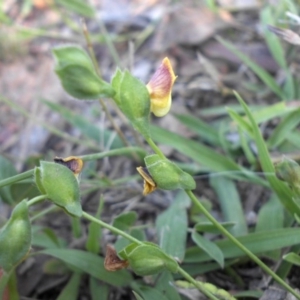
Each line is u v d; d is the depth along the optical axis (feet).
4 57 0.56
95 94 0.25
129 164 0.43
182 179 0.25
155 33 0.54
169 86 0.26
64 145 0.47
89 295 0.34
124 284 0.32
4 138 0.48
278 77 0.47
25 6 0.62
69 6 0.51
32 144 0.47
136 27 0.56
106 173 0.43
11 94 0.52
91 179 0.41
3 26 0.58
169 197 0.39
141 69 0.52
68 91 0.25
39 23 0.60
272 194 0.36
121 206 0.39
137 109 0.25
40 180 0.23
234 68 0.49
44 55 0.56
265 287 0.31
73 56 0.25
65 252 0.32
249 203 0.38
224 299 0.29
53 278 0.35
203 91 0.48
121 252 0.25
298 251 0.31
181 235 0.33
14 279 0.31
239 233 0.34
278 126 0.39
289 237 0.31
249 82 0.47
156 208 0.39
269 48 0.48
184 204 0.35
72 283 0.33
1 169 0.35
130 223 0.33
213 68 0.47
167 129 0.43
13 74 0.54
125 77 0.25
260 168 0.38
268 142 0.39
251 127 0.35
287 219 0.34
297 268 0.32
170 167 0.25
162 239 0.33
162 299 0.30
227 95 0.47
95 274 0.31
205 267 0.32
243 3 0.55
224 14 0.54
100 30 0.57
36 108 0.50
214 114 0.45
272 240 0.31
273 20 0.47
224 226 0.31
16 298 0.31
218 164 0.38
